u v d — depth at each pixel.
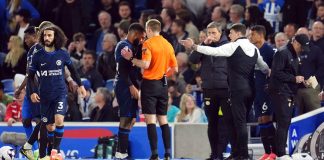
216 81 45.16
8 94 57.66
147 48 43.69
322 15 57.47
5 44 64.62
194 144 52.31
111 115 54.28
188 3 63.88
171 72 45.88
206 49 43.69
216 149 45.88
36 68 43.50
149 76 44.06
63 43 43.50
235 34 44.41
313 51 52.31
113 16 64.50
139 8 64.88
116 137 51.16
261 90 45.47
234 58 44.09
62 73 43.44
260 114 45.59
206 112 45.81
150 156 47.84
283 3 60.53
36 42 44.66
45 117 43.59
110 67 58.78
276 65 44.22
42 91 43.34
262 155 48.75
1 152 45.09
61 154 44.31
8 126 52.59
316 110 46.62
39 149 44.03
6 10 64.88
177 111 54.66
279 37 53.75
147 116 44.16
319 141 46.56
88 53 58.44
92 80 58.19
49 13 65.94
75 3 65.00
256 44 45.88
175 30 59.53
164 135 44.41
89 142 52.69
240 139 44.44
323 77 52.34
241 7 58.53
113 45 59.03
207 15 62.19
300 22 60.34
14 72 59.50
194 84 56.75
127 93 45.09
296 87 44.66
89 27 65.38
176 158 50.94
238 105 44.31
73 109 54.44
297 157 44.50
